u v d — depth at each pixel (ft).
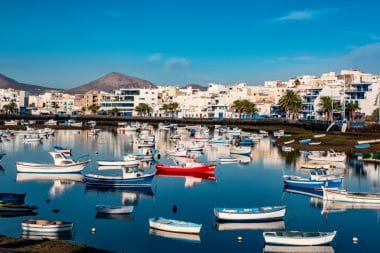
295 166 335.67
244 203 213.66
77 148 451.53
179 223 167.63
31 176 279.08
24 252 128.67
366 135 469.57
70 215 187.73
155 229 169.48
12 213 188.34
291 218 188.65
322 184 243.40
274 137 592.19
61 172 287.89
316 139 484.33
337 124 540.93
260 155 404.77
